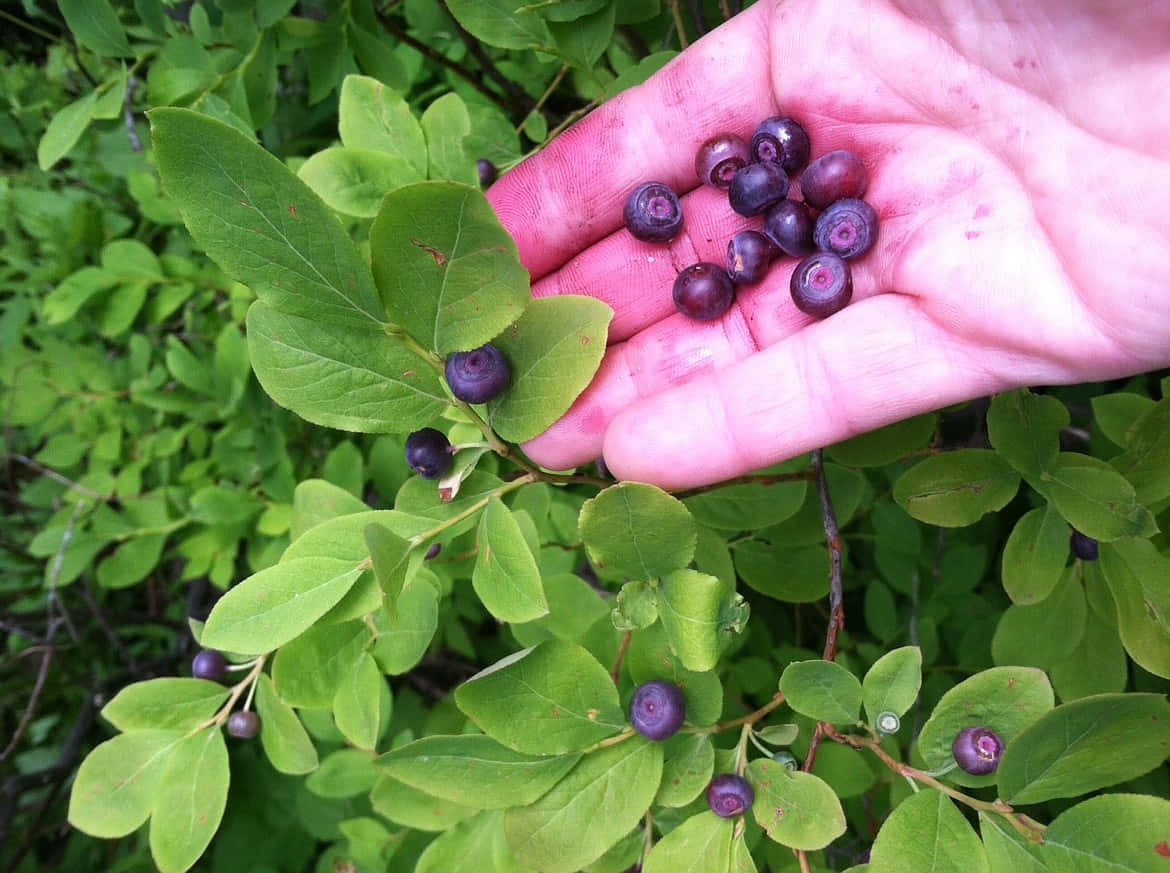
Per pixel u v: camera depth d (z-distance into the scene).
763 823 0.11
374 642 0.13
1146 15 0.13
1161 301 0.13
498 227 0.10
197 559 0.21
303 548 0.11
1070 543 0.13
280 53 0.19
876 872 0.11
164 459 0.23
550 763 0.12
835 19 0.15
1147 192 0.13
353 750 0.17
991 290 0.14
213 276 0.23
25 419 0.23
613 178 0.17
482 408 0.13
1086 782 0.11
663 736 0.11
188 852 0.13
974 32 0.14
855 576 0.21
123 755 0.13
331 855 0.18
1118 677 0.14
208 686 0.13
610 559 0.11
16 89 0.26
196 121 0.09
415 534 0.11
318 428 0.22
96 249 0.25
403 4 0.21
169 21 0.18
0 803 0.25
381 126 0.15
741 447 0.15
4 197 0.26
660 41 0.20
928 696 0.18
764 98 0.17
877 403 0.15
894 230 0.15
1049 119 0.14
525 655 0.11
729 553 0.15
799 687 0.11
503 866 0.13
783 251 0.16
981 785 0.11
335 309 0.11
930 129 0.15
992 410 0.13
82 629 0.29
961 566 0.19
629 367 0.17
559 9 0.16
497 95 0.21
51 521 0.23
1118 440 0.14
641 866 0.13
